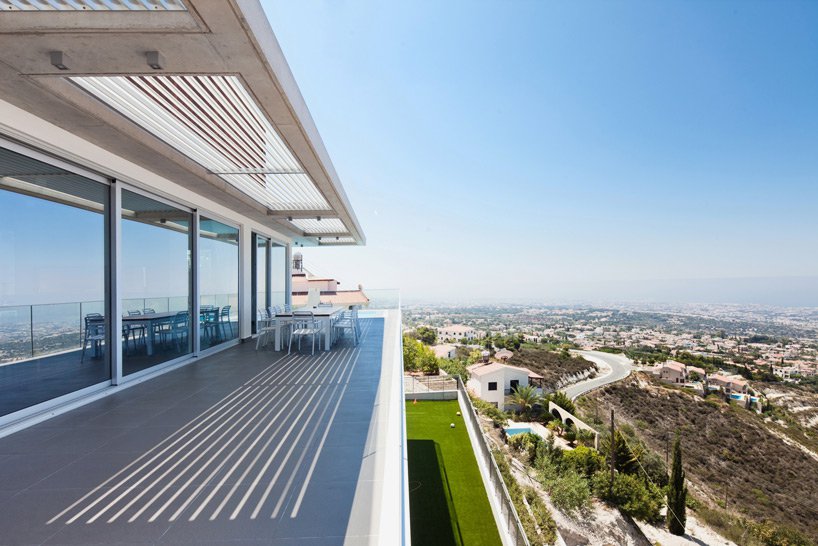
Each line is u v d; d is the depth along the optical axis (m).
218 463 2.54
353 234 11.24
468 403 11.65
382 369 5.30
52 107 3.17
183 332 5.93
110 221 4.40
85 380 4.03
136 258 4.84
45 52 2.42
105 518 1.93
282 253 11.17
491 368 33.94
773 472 31.61
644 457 25.36
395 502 2.03
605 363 56.06
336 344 7.59
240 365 5.64
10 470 2.45
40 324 3.53
